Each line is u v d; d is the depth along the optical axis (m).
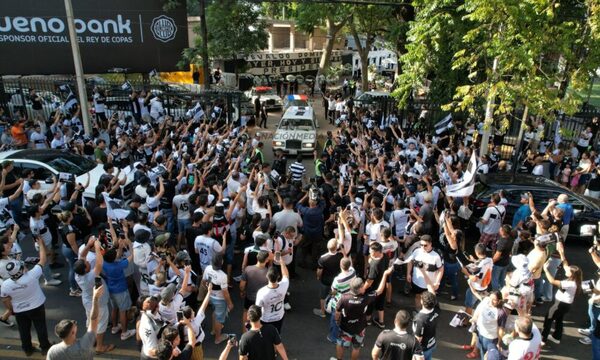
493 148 15.74
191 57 22.58
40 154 12.14
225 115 19.34
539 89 11.56
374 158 12.50
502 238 8.05
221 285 6.73
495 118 15.65
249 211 9.62
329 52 33.84
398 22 24.06
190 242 8.16
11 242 6.95
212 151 12.31
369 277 7.26
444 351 7.25
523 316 5.93
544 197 11.02
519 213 10.01
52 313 7.95
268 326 5.36
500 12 11.36
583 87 12.35
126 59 23.75
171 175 10.45
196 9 24.52
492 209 9.27
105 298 6.75
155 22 23.64
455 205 9.43
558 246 7.43
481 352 6.43
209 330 7.55
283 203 8.75
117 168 12.26
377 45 37.28
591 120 18.00
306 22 30.58
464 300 8.67
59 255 9.95
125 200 11.32
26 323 6.58
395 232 9.09
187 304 6.89
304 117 19.38
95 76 25.91
